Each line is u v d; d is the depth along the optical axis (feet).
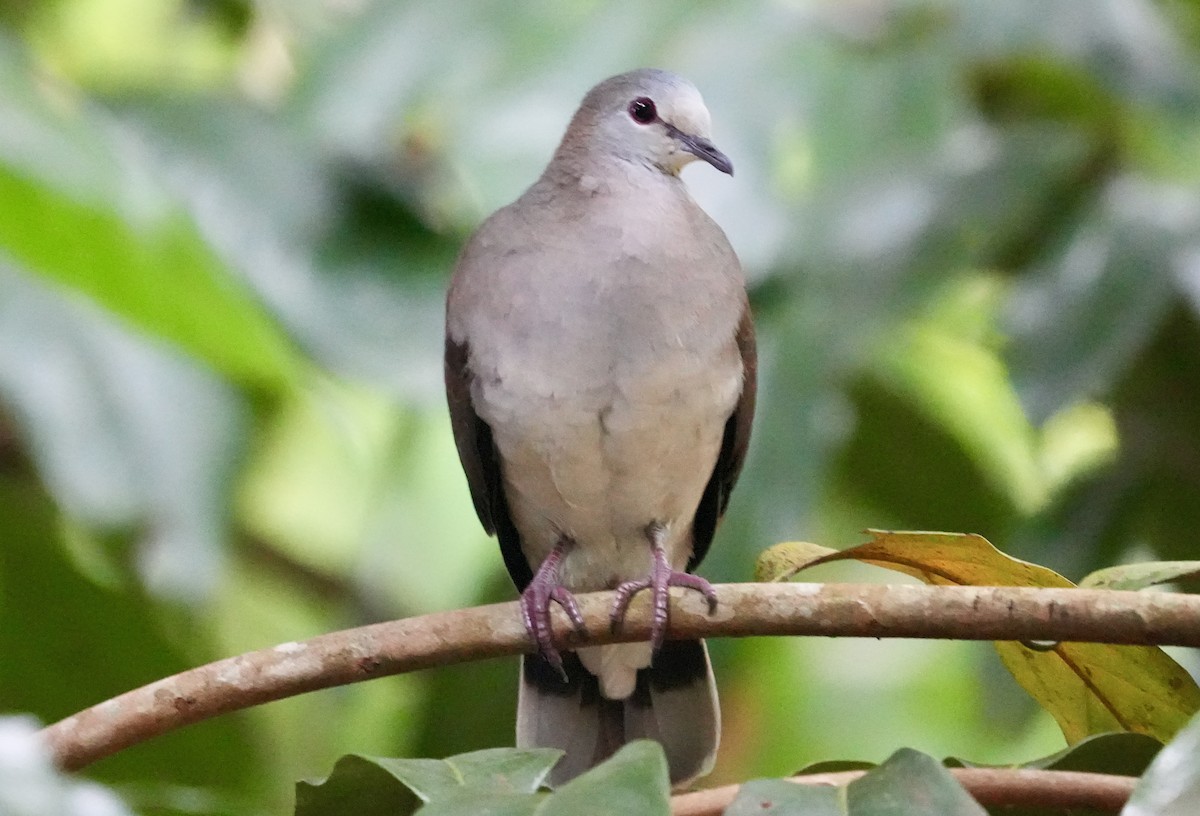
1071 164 29.94
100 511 28.09
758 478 27.96
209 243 23.08
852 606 17.60
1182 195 29.76
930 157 29.76
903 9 31.04
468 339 26.43
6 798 14.23
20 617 30.91
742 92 30.35
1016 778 17.11
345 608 35.09
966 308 34.12
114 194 22.82
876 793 15.52
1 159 21.56
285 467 35.83
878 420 34.58
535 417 25.94
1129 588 17.92
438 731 31.22
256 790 30.48
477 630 18.49
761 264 29.25
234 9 37.19
